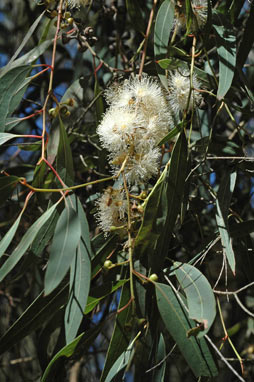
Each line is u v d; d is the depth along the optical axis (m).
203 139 1.00
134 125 0.86
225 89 0.89
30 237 0.82
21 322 0.86
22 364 1.28
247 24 0.99
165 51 0.94
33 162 1.19
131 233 0.88
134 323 0.83
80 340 0.85
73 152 1.17
